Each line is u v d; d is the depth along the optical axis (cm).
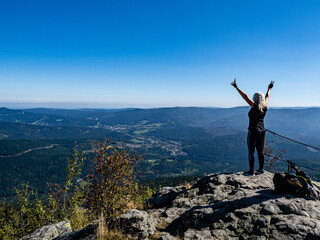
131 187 609
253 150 673
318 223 394
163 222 567
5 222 778
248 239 411
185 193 741
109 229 495
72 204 833
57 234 627
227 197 586
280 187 529
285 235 392
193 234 459
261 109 624
